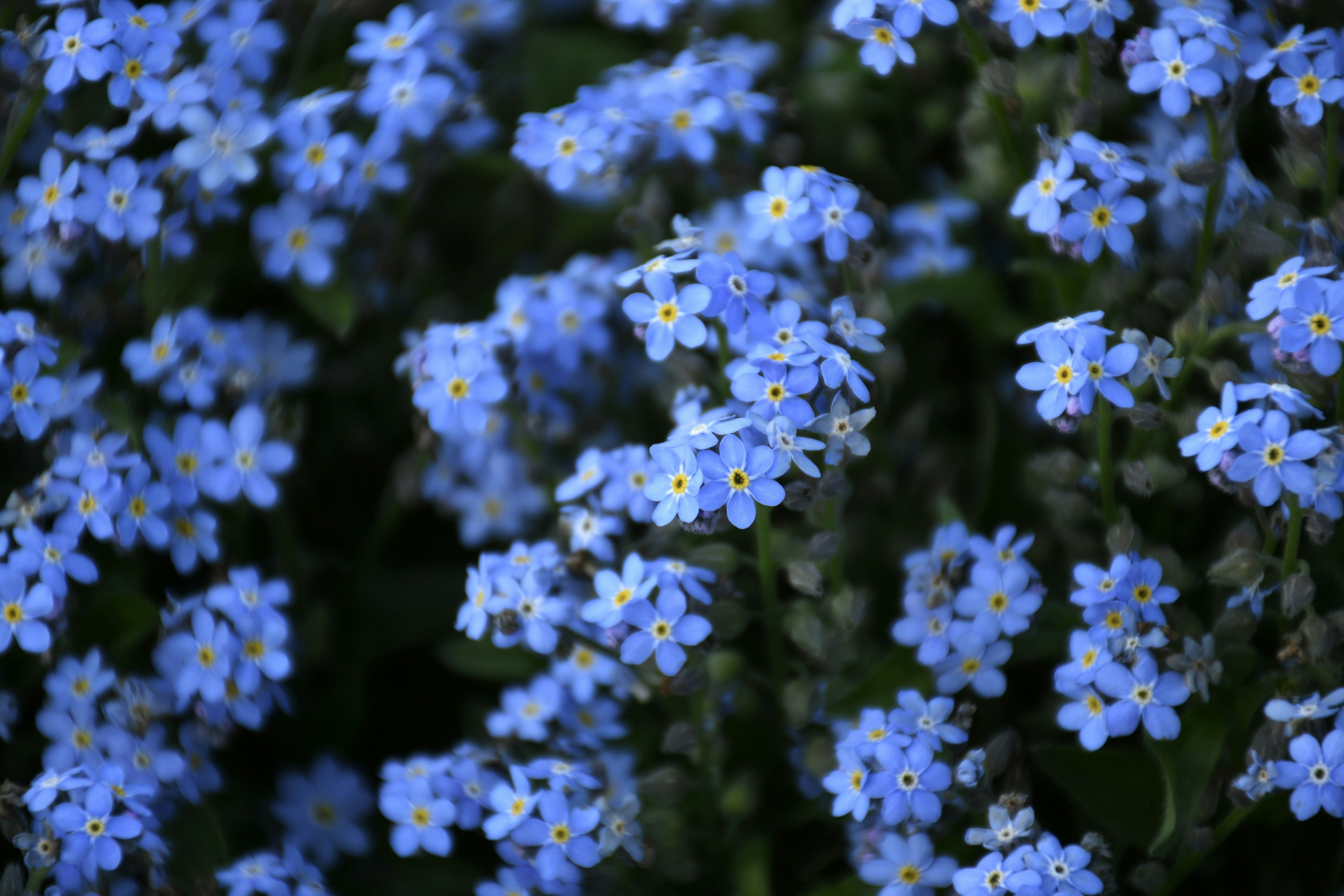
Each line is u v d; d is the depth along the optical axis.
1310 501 0.41
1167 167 0.44
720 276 0.42
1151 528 0.43
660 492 0.41
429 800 0.42
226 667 0.43
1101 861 0.41
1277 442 0.41
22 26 0.44
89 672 0.43
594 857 0.42
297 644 0.44
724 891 0.43
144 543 0.44
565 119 0.44
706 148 0.44
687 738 0.42
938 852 0.42
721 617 0.42
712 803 0.43
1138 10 0.44
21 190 0.44
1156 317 0.43
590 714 0.43
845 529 0.44
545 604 0.42
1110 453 0.43
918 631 0.43
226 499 0.44
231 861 0.43
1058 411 0.41
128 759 0.43
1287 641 0.41
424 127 0.44
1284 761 0.41
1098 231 0.42
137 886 0.42
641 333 0.42
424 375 0.44
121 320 0.44
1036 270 0.44
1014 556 0.43
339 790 0.44
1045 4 0.43
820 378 0.41
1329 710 0.41
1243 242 0.42
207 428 0.44
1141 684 0.41
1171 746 0.41
